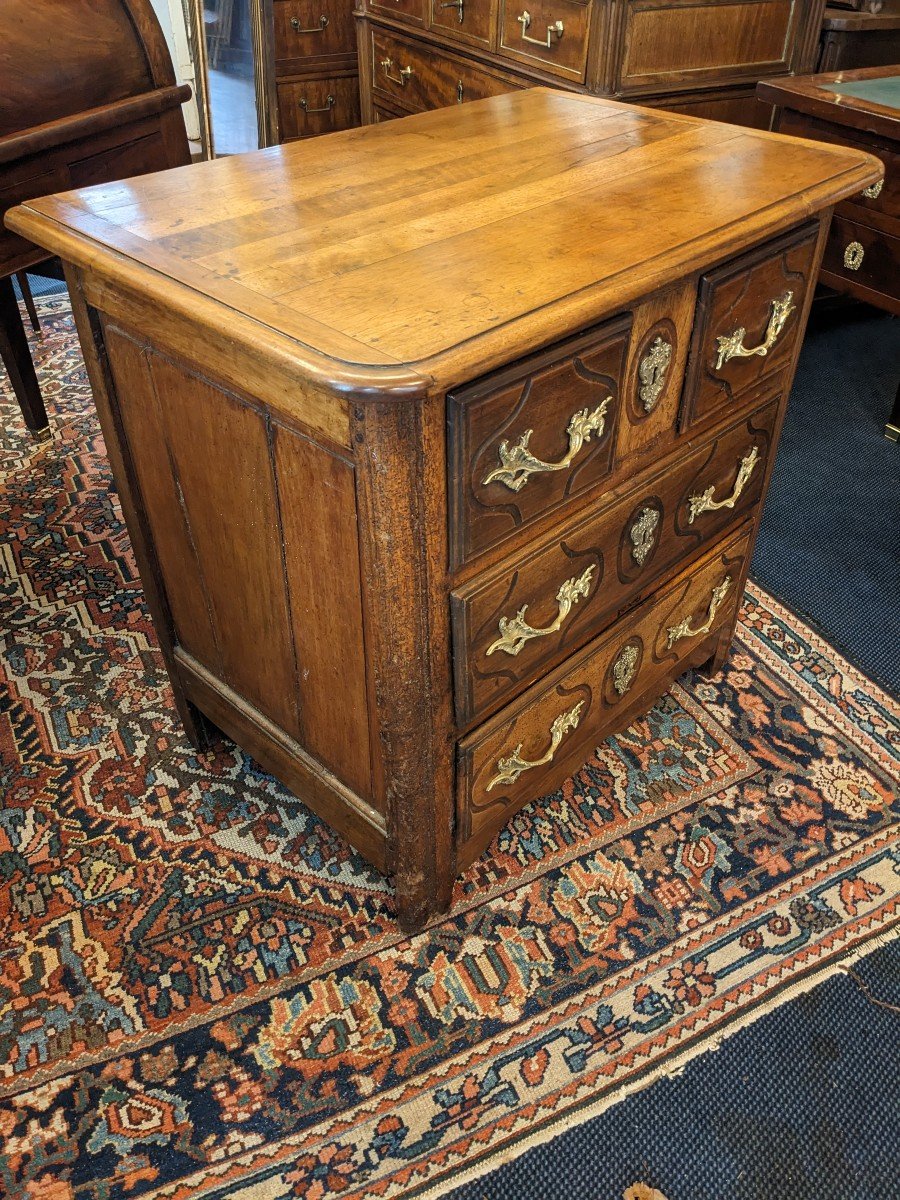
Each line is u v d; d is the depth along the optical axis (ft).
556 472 3.60
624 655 4.73
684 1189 3.65
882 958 4.42
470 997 4.25
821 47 7.98
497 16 7.82
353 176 4.24
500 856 4.86
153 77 6.64
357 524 3.24
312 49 12.06
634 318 3.58
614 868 4.81
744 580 5.57
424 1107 3.86
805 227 4.29
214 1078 3.96
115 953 4.41
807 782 5.29
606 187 4.09
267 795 5.17
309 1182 3.64
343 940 4.48
